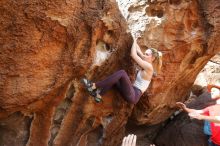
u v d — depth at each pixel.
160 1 5.29
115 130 5.41
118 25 4.44
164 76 5.57
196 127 6.61
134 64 4.96
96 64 4.49
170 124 6.92
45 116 4.40
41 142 4.55
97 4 4.07
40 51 3.82
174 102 6.43
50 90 4.09
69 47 4.00
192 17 5.39
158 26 5.32
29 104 4.09
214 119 5.52
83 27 4.01
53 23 3.75
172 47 5.43
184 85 6.38
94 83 4.49
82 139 5.15
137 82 4.83
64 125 4.79
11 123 4.30
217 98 6.57
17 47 3.65
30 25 3.62
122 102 5.11
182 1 5.27
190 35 5.44
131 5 5.44
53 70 4.02
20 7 3.49
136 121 6.11
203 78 7.56
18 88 3.83
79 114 4.80
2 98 3.79
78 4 3.86
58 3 3.69
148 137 6.94
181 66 5.73
